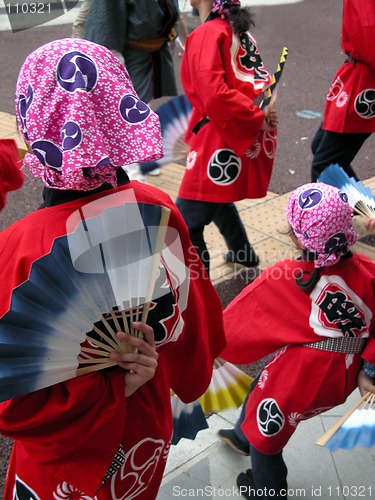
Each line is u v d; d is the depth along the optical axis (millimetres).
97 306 2355
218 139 5707
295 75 12453
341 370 3707
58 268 2207
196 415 3678
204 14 5570
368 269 3762
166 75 8086
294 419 3795
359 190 4289
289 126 10250
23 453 2742
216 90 5281
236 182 5805
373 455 4539
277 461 3957
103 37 7301
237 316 3900
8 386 2219
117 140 2287
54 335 2271
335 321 3658
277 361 3832
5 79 11797
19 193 8117
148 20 7422
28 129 2240
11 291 2324
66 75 2219
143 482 2893
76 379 2412
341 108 6902
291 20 15406
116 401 2512
